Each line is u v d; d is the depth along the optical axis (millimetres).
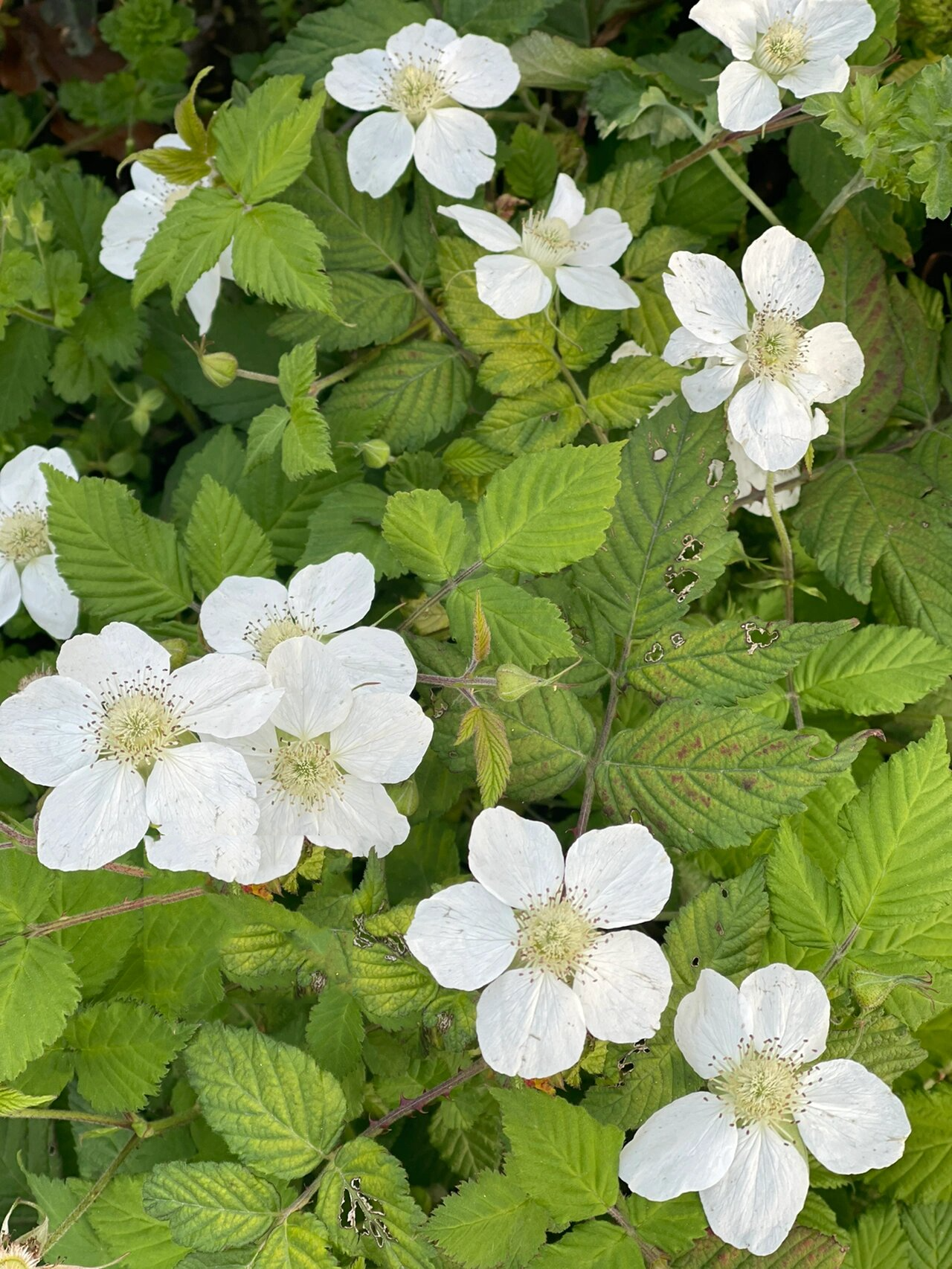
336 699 251
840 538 310
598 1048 261
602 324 314
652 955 247
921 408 326
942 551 306
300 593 273
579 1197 244
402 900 299
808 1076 247
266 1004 289
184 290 298
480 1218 244
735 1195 244
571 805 323
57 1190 272
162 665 256
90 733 255
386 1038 278
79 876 276
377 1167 252
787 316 295
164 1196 250
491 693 272
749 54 308
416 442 316
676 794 266
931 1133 288
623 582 282
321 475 310
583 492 266
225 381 308
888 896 262
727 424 290
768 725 264
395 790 273
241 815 249
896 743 322
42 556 315
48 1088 270
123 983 276
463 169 320
